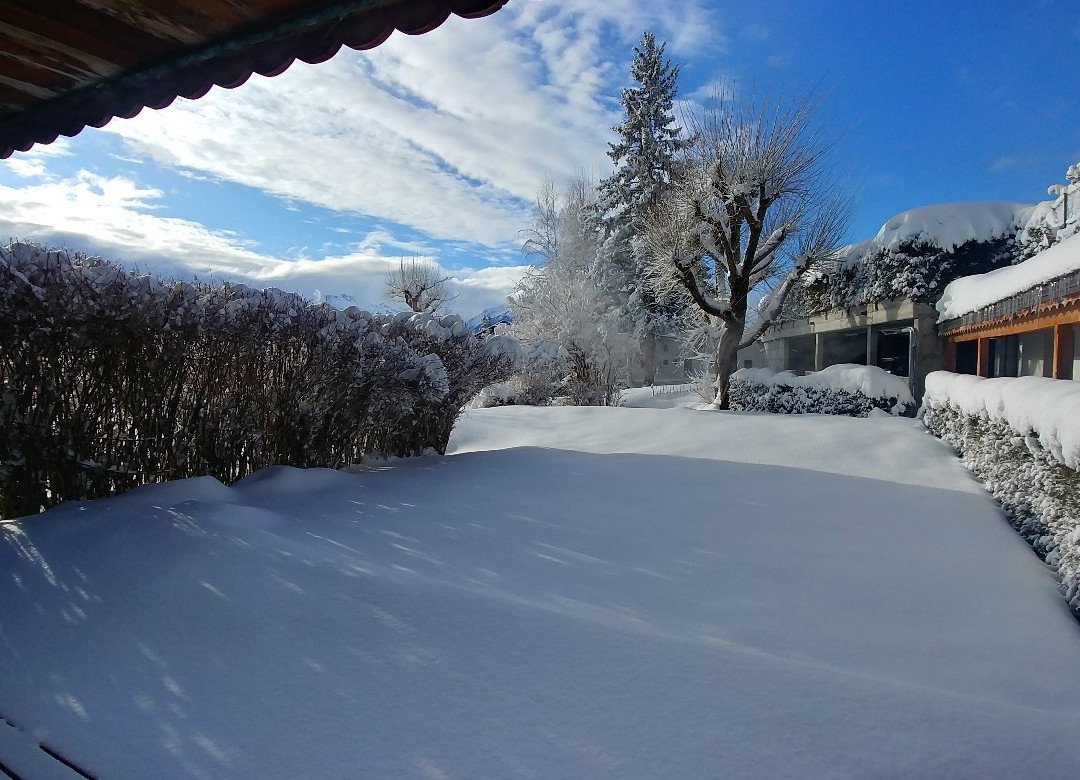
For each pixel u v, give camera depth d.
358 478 5.49
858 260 17.91
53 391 4.02
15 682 2.21
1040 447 4.04
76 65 3.01
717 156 14.27
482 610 2.41
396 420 6.64
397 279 28.61
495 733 1.79
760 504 4.92
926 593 3.27
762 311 15.95
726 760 1.65
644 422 9.58
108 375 4.21
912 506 4.88
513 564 3.45
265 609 2.50
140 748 1.85
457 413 7.62
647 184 30.92
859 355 21.86
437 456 7.02
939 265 15.24
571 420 10.62
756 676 1.98
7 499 4.02
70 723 1.98
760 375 15.48
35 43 2.80
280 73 2.83
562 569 3.42
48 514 3.82
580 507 4.79
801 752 1.67
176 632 2.42
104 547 3.14
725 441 7.68
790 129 14.11
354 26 2.48
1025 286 9.80
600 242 31.45
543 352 18.03
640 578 3.34
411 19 2.34
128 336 4.18
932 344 15.23
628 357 23.02
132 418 4.43
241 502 4.37
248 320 4.82
